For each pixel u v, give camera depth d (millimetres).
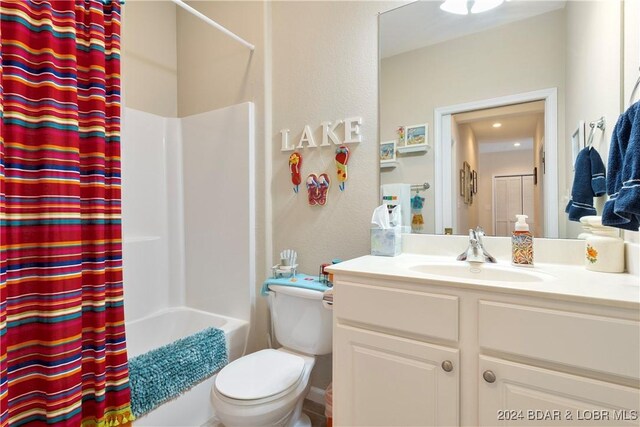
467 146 1387
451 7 1427
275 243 1909
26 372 938
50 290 944
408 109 1511
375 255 1446
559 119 1210
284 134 1862
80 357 1012
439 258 1374
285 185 1869
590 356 755
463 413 918
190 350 1479
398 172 1532
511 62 1303
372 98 1597
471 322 904
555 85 1219
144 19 2225
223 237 2037
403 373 999
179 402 1412
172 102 2377
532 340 819
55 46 979
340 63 1688
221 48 2125
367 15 1613
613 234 1064
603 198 1110
